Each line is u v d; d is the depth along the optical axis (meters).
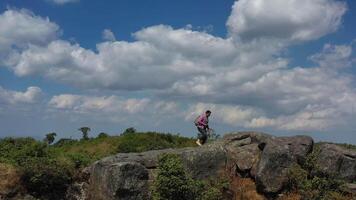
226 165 23.25
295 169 22.34
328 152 23.30
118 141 34.47
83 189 21.41
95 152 32.47
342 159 23.23
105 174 20.44
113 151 31.95
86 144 35.72
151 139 33.66
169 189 19.61
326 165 22.86
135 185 20.31
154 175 21.98
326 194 21.42
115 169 20.16
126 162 20.66
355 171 23.36
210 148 23.39
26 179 20.50
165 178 19.67
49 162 21.45
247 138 25.28
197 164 22.44
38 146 23.17
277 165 22.36
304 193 21.47
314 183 21.86
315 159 22.97
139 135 34.84
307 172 22.67
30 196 20.14
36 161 21.22
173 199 19.67
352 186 22.19
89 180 21.62
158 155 21.69
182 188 19.62
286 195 21.86
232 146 24.77
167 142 33.19
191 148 24.22
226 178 22.42
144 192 20.52
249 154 23.86
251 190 22.39
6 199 19.72
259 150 24.03
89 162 23.17
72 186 21.27
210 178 22.42
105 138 36.00
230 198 21.80
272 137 24.75
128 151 31.19
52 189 20.88
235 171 23.47
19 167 20.83
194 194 20.12
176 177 19.67
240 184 22.67
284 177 22.25
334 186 22.02
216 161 22.95
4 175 20.25
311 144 23.88
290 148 23.25
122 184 20.00
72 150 34.12
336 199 21.17
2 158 21.95
